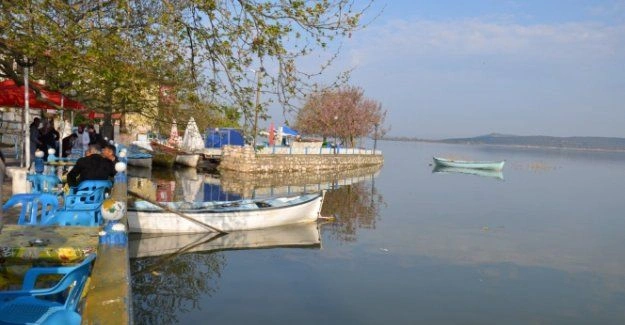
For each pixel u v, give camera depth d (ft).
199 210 53.42
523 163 330.95
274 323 33.83
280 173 146.92
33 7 26.09
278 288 41.19
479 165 219.00
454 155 413.18
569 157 552.41
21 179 38.93
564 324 36.76
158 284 41.27
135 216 50.08
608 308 40.86
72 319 13.83
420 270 49.39
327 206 90.22
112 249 17.67
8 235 19.39
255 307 36.65
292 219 60.90
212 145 153.38
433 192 122.11
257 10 23.27
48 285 17.19
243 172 138.31
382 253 55.16
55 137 60.23
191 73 28.66
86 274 15.28
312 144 185.06
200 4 23.07
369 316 36.24
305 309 36.81
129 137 115.55
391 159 290.15
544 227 80.02
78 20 28.68
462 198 113.09
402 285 44.11
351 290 41.96
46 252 17.42
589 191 150.20
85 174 30.22
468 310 38.75
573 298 43.24
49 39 26.81
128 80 30.37
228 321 33.81
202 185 107.14
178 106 35.60
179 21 25.00
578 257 59.26
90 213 26.99
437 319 36.45
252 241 56.95
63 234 19.90
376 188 124.88
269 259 50.03
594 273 51.93
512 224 81.05
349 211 85.46
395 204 97.19
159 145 112.47
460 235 69.10
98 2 29.71
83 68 30.07
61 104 44.09
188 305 36.42
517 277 48.91
